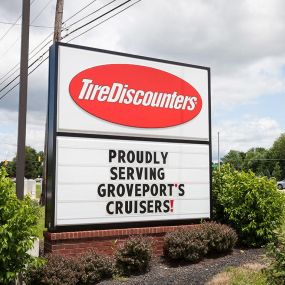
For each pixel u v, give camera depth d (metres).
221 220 12.64
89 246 9.95
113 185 10.50
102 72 10.64
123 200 10.61
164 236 10.92
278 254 6.78
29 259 7.83
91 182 10.20
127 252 9.65
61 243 9.66
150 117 11.26
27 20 9.33
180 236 10.52
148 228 10.83
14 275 7.50
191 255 10.29
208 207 12.04
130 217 10.68
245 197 11.88
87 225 10.05
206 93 12.37
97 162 10.33
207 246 10.75
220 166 13.48
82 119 10.25
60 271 8.48
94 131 10.38
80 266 8.82
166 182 11.34
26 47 9.28
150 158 11.12
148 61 11.39
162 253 10.97
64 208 9.80
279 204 11.94
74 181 9.98
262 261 10.04
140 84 11.17
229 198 12.21
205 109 12.29
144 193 10.95
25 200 7.89
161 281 8.80
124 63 11.01
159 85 11.49
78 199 9.99
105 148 10.48
